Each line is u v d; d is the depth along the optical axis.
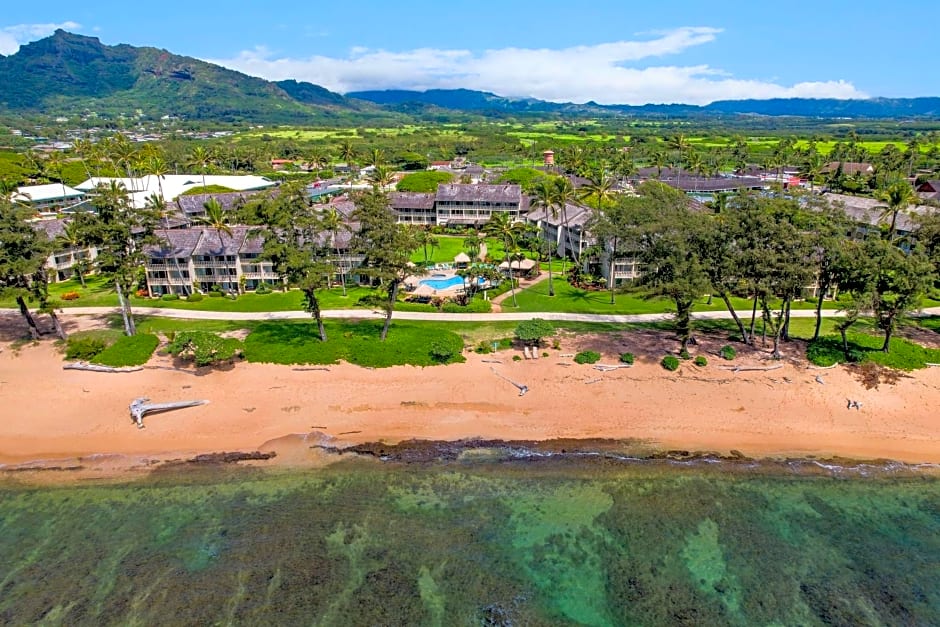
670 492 42.59
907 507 41.25
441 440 48.56
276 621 32.09
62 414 51.81
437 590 34.22
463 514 40.34
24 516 40.09
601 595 34.00
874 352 58.97
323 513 40.38
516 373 57.88
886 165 168.88
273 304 79.06
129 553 36.84
